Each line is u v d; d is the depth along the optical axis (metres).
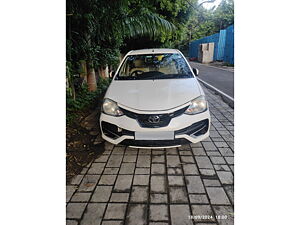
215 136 2.69
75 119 3.12
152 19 4.24
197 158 2.17
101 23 3.66
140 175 1.91
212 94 5.28
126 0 3.76
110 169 2.01
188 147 2.39
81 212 1.52
